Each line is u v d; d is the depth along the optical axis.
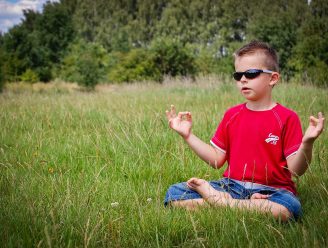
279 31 29.95
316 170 3.23
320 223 2.09
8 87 26.30
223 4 79.31
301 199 2.70
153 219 2.25
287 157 2.43
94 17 101.31
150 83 19.11
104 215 2.33
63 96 12.75
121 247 1.97
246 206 2.30
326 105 7.61
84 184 2.96
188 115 2.74
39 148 4.18
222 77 16.20
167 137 4.29
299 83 13.77
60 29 59.78
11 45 40.03
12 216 2.17
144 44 92.81
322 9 58.34
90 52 35.25
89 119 6.31
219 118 5.50
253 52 2.52
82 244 1.95
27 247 1.89
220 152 2.75
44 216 2.17
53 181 2.85
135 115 5.75
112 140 4.22
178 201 2.56
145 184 3.06
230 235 2.01
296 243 1.87
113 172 3.41
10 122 5.83
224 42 68.81
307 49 23.25
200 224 2.21
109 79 28.73
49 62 42.44
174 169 3.45
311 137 2.17
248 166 2.54
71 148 4.14
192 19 86.94
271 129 2.48
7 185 2.91
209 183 2.65
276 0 73.38
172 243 2.04
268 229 2.03
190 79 17.81
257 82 2.50
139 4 98.31
